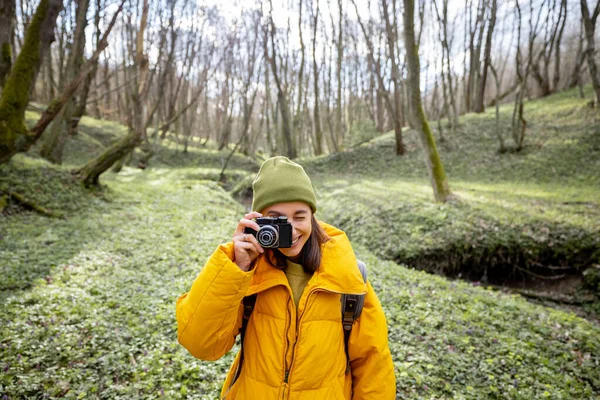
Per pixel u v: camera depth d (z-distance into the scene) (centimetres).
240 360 169
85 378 338
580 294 757
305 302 160
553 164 1656
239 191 1941
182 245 803
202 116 4869
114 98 4031
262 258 170
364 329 171
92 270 618
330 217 1371
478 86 2662
